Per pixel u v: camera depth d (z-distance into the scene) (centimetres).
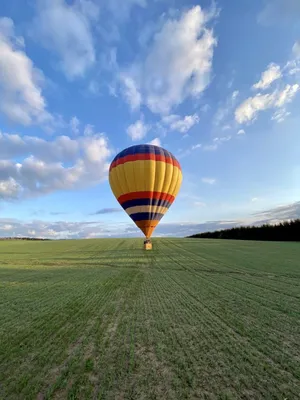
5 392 239
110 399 225
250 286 726
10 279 912
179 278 866
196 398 226
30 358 307
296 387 243
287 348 328
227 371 271
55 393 236
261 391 236
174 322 430
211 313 478
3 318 462
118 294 643
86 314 481
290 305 530
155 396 229
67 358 305
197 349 325
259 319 443
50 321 443
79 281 844
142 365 285
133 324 421
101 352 319
